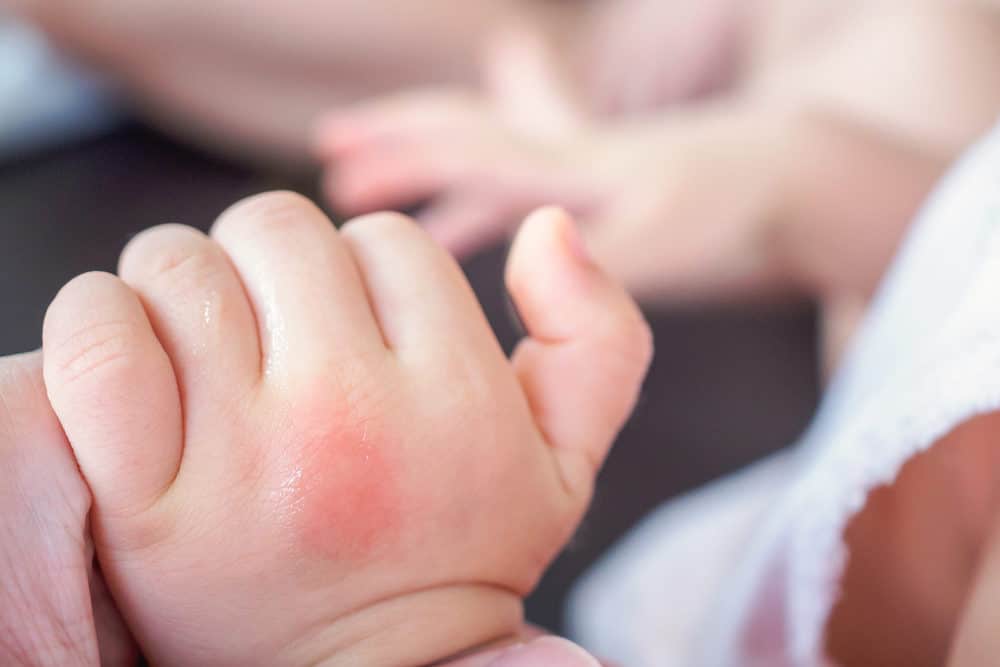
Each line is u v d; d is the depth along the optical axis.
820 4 0.50
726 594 0.30
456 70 0.60
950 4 0.43
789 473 0.38
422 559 0.22
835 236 0.41
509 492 0.23
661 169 0.41
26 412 0.22
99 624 0.23
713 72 0.55
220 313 0.22
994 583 0.24
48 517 0.21
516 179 0.42
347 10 0.57
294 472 0.22
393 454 0.22
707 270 0.42
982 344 0.24
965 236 0.27
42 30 0.57
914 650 0.27
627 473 0.47
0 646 0.21
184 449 0.22
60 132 0.58
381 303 0.23
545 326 0.24
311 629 0.22
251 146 0.59
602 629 0.39
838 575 0.26
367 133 0.43
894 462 0.25
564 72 0.55
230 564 0.22
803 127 0.42
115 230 0.51
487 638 0.23
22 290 0.46
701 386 0.51
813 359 0.52
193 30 0.56
